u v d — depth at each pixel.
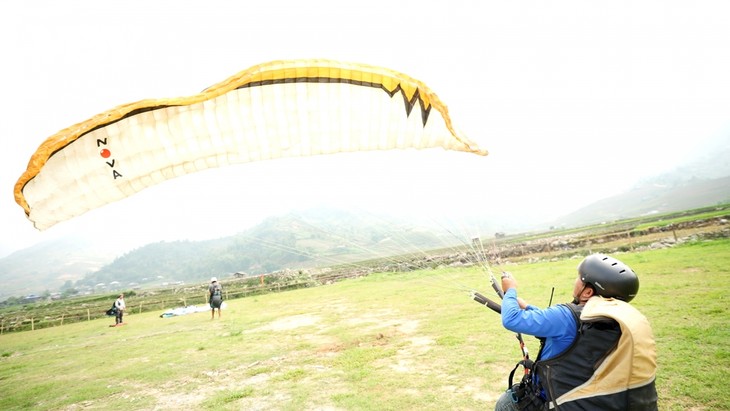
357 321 11.95
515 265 23.53
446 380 6.21
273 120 2.84
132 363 10.36
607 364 2.12
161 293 50.34
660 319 7.69
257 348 10.10
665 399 4.82
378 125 3.06
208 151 2.72
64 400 7.86
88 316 33.09
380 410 5.43
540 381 2.46
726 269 12.03
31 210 2.20
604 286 2.29
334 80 2.85
